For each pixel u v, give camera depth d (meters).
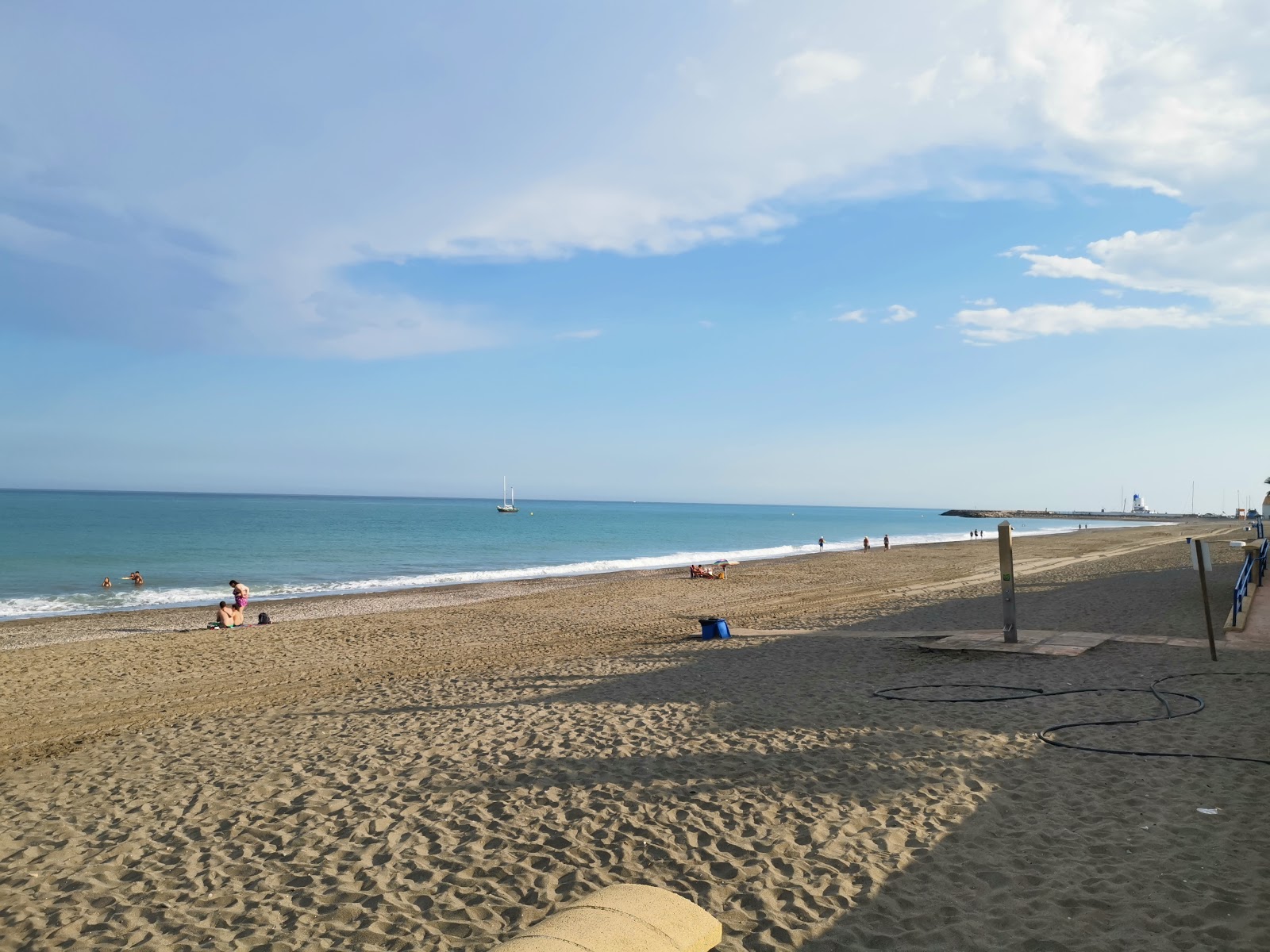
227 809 7.32
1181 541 62.78
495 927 4.95
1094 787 6.79
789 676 12.53
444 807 7.11
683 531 104.88
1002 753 7.86
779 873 5.47
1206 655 12.31
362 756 8.86
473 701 11.62
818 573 38.75
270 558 51.06
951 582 31.23
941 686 11.17
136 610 27.69
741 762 7.99
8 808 7.73
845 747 8.36
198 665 16.81
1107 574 29.94
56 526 81.00
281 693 13.87
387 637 20.33
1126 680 10.89
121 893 5.65
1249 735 8.02
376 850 6.21
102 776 8.73
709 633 17.81
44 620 24.86
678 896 3.14
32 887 5.84
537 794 7.31
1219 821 5.93
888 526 142.75
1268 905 4.67
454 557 54.44
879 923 4.75
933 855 5.63
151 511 125.44
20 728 11.85
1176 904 4.75
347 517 119.25
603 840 6.20
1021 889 5.05
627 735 9.22
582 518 149.00
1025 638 14.63
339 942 4.84
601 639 19.00
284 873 5.86
